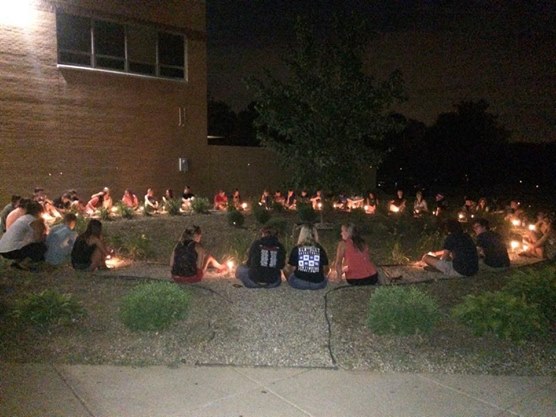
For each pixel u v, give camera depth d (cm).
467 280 901
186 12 2359
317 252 845
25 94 1900
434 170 4459
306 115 1602
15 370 545
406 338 633
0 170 1855
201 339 623
